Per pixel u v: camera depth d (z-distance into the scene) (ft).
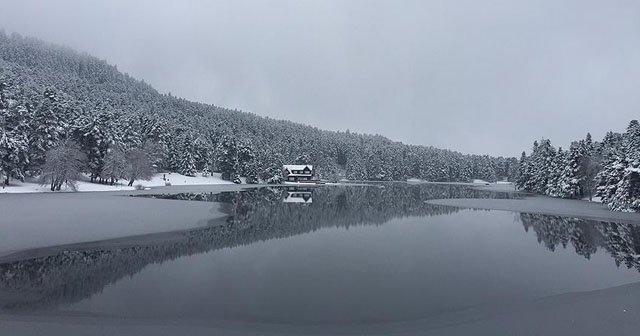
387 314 42.98
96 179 253.85
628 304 46.91
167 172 342.85
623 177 165.89
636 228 113.19
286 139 623.36
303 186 378.53
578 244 87.81
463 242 85.92
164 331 38.11
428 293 50.19
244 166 392.47
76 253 70.23
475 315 42.98
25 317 41.47
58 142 210.59
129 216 112.16
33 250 71.46
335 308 44.52
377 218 127.44
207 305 45.09
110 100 525.75
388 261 66.85
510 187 480.64
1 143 184.34
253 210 145.18
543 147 312.50
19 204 135.33
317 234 93.86
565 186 246.88
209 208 141.59
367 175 628.69
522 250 79.10
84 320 40.68
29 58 651.66
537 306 46.03
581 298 49.08
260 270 60.29
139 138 310.45
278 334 37.73
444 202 197.88
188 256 69.26
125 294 48.83
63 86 522.06
